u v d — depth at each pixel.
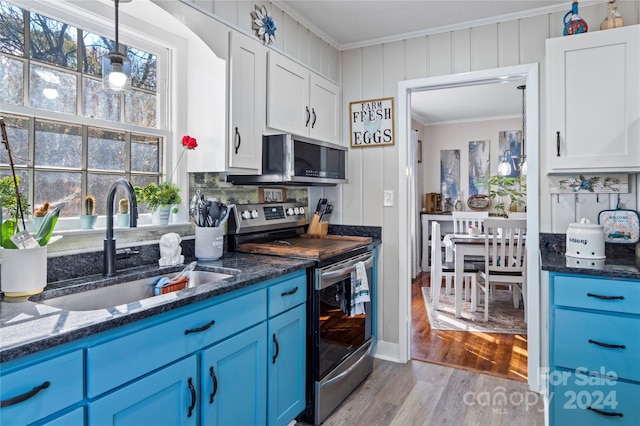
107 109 1.72
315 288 2.01
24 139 1.44
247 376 1.60
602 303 1.77
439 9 2.43
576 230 2.10
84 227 1.59
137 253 1.74
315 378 2.01
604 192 2.28
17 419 0.87
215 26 1.88
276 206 2.62
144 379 1.16
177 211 1.98
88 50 1.64
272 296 1.74
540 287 2.44
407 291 2.86
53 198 1.53
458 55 2.65
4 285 1.22
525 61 2.46
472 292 4.00
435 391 2.40
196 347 1.35
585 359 1.82
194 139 1.91
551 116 2.17
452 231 5.83
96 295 1.46
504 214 5.44
